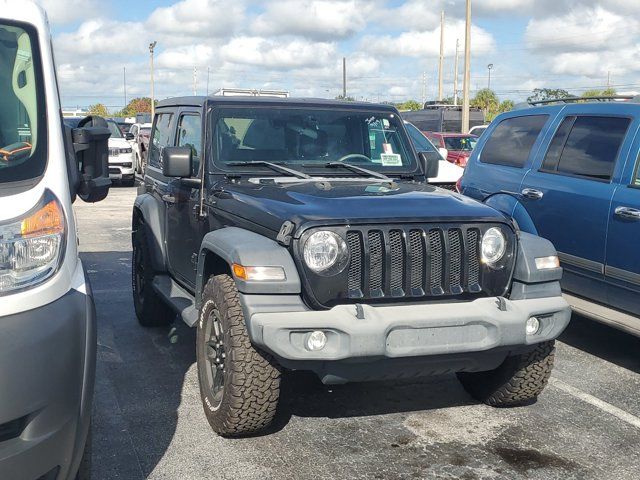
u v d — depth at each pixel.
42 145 3.27
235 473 3.91
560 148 6.25
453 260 4.13
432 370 4.10
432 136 19.67
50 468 2.85
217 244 4.27
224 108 5.30
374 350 3.76
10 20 3.53
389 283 3.99
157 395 5.03
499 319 4.00
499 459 4.13
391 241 4.01
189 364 5.68
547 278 4.27
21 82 3.41
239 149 5.22
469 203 4.42
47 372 2.82
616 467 4.06
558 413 4.80
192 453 4.14
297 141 5.39
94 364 3.14
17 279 2.87
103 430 4.44
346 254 3.92
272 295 3.86
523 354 4.53
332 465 4.02
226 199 4.73
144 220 6.50
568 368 5.74
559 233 5.98
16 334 2.78
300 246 3.88
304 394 5.07
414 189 4.77
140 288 6.64
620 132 5.71
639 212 5.22
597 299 5.71
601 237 5.56
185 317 4.95
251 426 4.15
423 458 4.12
